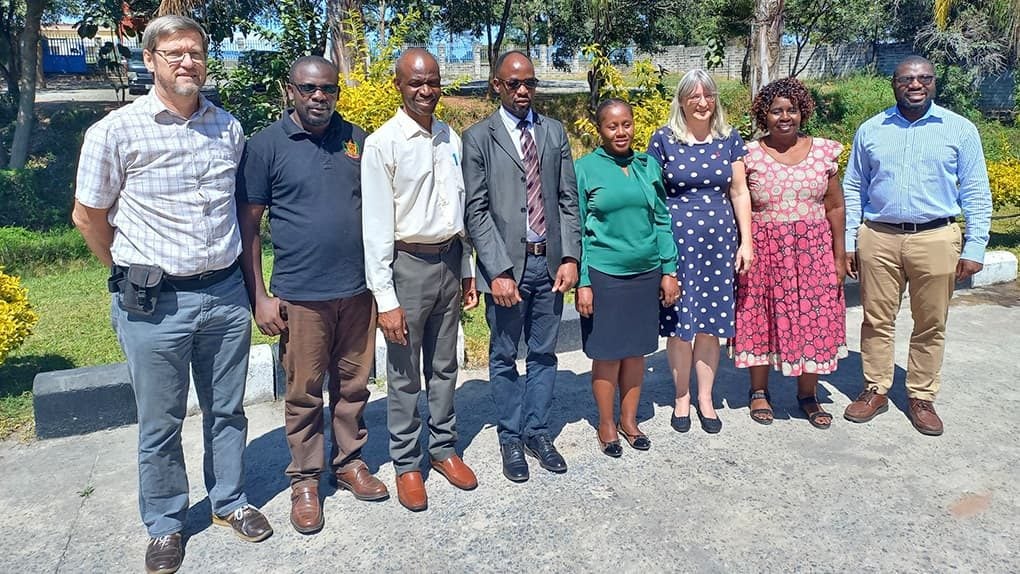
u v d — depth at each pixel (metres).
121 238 2.61
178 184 2.58
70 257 8.68
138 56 18.27
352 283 2.96
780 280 3.80
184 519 2.87
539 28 20.59
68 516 3.11
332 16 7.20
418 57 2.88
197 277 2.68
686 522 3.03
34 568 2.76
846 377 4.73
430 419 3.36
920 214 3.71
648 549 2.85
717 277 3.72
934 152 3.67
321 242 2.86
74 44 26.39
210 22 11.09
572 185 3.34
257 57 10.05
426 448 3.74
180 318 2.66
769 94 3.72
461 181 3.12
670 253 3.57
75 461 3.61
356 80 5.77
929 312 3.79
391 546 2.88
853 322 6.04
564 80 29.00
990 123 20.81
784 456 3.61
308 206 2.85
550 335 3.45
